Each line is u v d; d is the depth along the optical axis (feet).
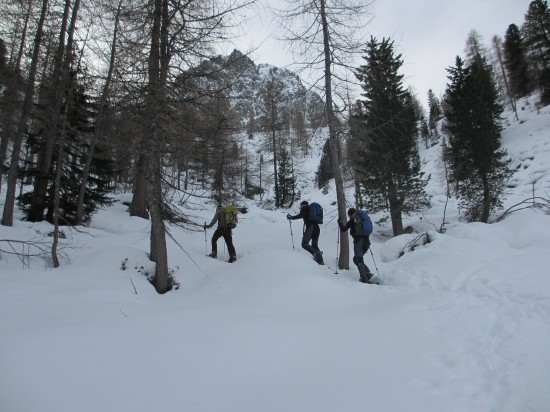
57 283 18.49
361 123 30.76
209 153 23.34
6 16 35.14
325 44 29.04
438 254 24.85
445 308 15.25
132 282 19.67
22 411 7.63
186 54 21.47
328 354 11.19
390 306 16.31
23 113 33.83
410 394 8.72
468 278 19.29
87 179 45.91
